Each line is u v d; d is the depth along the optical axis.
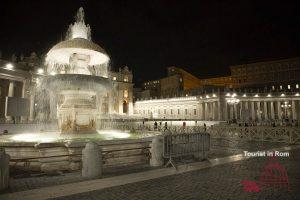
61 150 9.90
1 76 44.84
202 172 9.69
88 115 14.63
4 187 7.30
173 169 10.12
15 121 37.34
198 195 6.84
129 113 96.12
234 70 101.19
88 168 8.74
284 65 89.06
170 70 108.00
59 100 15.84
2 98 48.62
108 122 49.38
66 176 8.85
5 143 9.85
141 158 11.34
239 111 77.44
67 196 6.70
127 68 97.88
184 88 104.50
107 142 10.24
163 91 109.75
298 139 20.77
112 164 10.41
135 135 15.64
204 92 85.19
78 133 14.20
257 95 77.94
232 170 10.07
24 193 6.93
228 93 74.31
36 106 53.00
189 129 32.69
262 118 75.12
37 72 51.78
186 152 11.28
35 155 9.67
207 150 12.31
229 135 27.16
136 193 6.99
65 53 15.09
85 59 15.28
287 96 77.38
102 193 6.97
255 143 21.23
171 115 90.06
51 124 38.00
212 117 77.06
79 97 14.60
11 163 9.64
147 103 99.06
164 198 6.59
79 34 17.05
